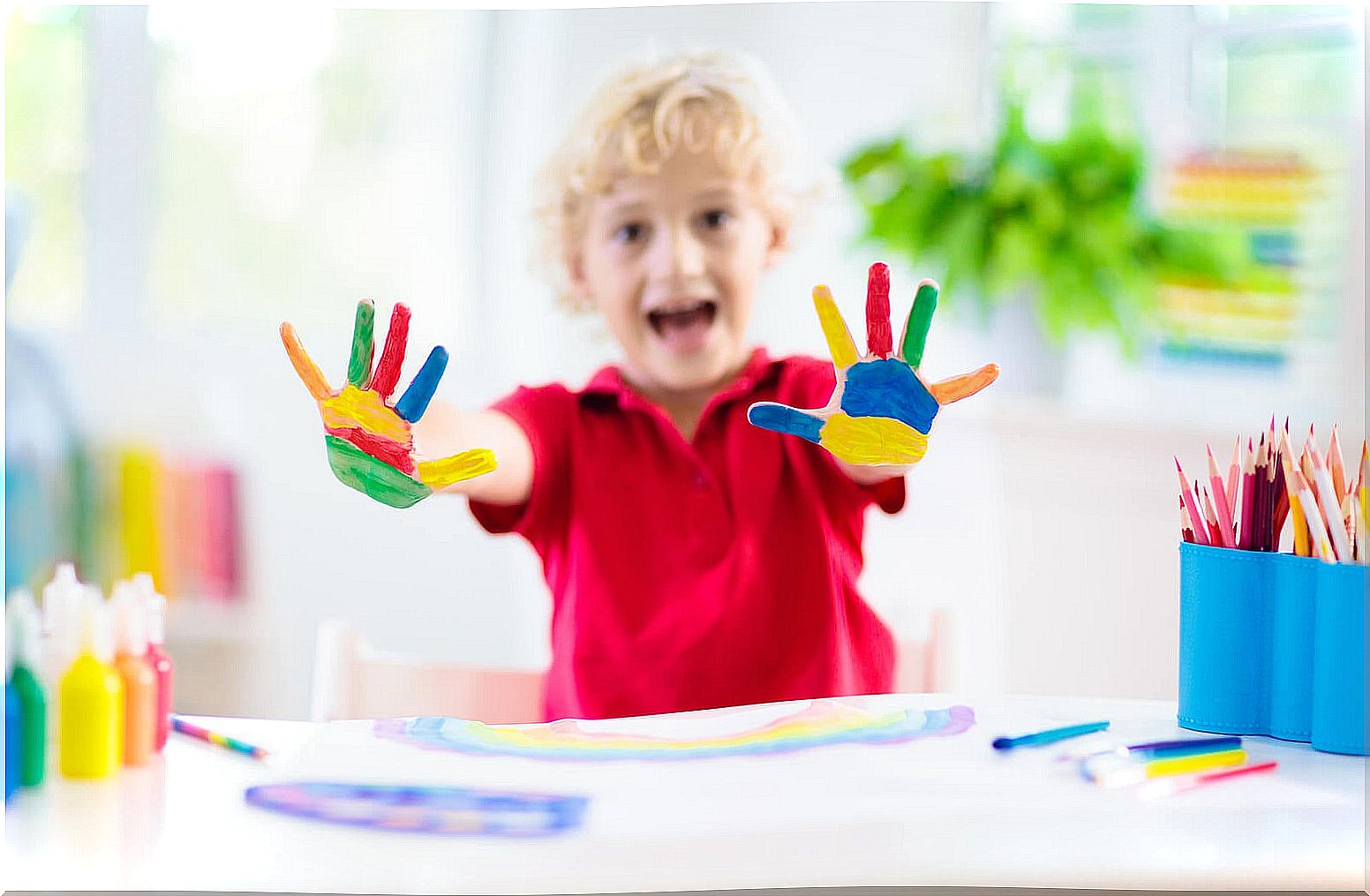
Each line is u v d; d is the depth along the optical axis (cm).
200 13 193
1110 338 167
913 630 166
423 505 192
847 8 170
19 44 190
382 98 191
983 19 168
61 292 193
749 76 134
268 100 194
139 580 71
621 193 127
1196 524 81
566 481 120
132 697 68
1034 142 156
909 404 82
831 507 118
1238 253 157
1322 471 76
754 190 128
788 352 172
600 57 179
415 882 54
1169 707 86
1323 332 157
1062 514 168
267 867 55
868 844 58
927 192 156
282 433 193
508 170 185
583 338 185
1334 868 56
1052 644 170
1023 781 67
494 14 185
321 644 100
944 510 173
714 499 118
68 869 55
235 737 74
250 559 193
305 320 195
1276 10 159
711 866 56
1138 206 155
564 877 54
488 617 193
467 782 66
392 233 192
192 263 195
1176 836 60
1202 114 162
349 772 67
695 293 125
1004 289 154
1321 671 75
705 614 114
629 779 67
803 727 77
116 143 194
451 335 191
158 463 191
